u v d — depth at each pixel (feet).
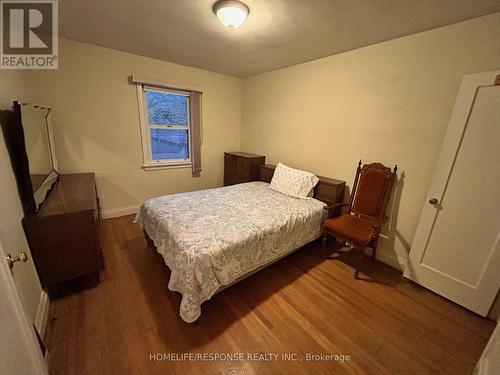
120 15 6.05
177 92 11.23
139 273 6.78
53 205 5.85
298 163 10.75
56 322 4.99
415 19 5.69
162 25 6.62
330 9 5.40
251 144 13.51
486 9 5.06
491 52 5.32
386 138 7.47
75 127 8.92
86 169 9.50
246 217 6.63
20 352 2.54
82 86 8.75
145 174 11.16
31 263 5.01
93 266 6.02
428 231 6.46
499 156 5.15
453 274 6.06
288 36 7.06
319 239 9.15
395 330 5.18
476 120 5.42
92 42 8.33
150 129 10.96
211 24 6.48
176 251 5.23
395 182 7.40
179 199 7.99
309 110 9.83
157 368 4.15
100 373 4.03
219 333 4.92
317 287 6.54
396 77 6.98
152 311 5.41
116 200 10.57
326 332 5.06
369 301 6.06
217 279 5.06
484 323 5.47
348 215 8.11
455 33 5.77
